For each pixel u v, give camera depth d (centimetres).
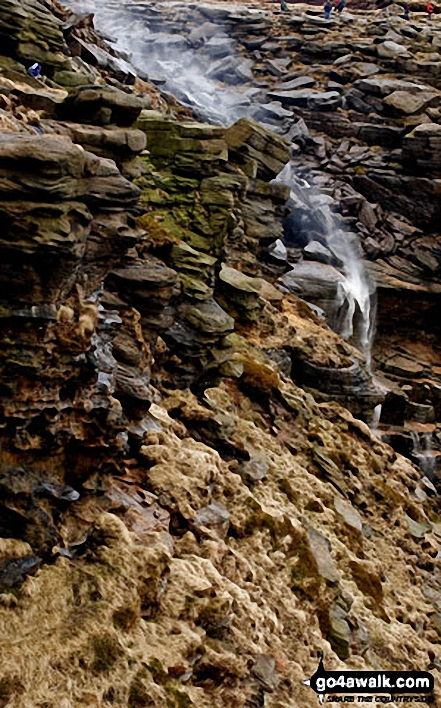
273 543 1873
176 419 2086
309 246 5156
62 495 1237
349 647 1783
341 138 6512
